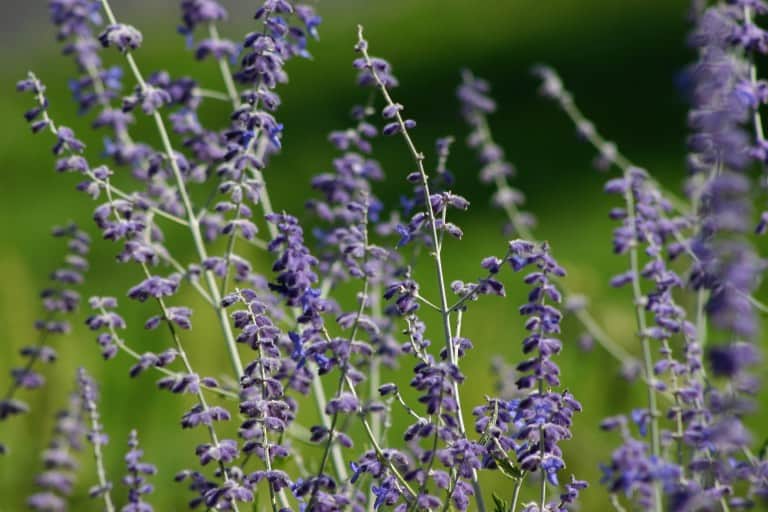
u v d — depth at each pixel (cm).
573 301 882
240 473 609
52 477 634
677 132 2161
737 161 456
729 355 434
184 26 748
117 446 977
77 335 1309
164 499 854
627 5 2919
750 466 548
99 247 1853
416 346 634
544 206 1917
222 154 789
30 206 2192
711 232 450
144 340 1247
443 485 584
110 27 727
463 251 1716
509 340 1261
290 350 720
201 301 1048
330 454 749
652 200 724
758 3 571
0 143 2664
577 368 1045
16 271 1145
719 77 471
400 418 1052
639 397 1018
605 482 591
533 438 566
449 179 757
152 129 2256
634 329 1025
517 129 2309
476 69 2775
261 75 689
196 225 779
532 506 581
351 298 1419
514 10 3120
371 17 3425
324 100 2717
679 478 509
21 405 713
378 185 2098
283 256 598
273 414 600
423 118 2456
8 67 3556
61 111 2870
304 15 738
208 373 976
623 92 2417
